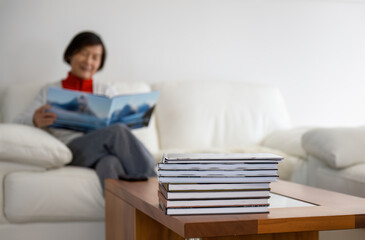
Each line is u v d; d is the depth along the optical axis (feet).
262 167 3.00
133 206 3.99
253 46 10.57
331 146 5.77
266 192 3.01
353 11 11.21
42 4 9.33
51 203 5.61
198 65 10.22
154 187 4.50
